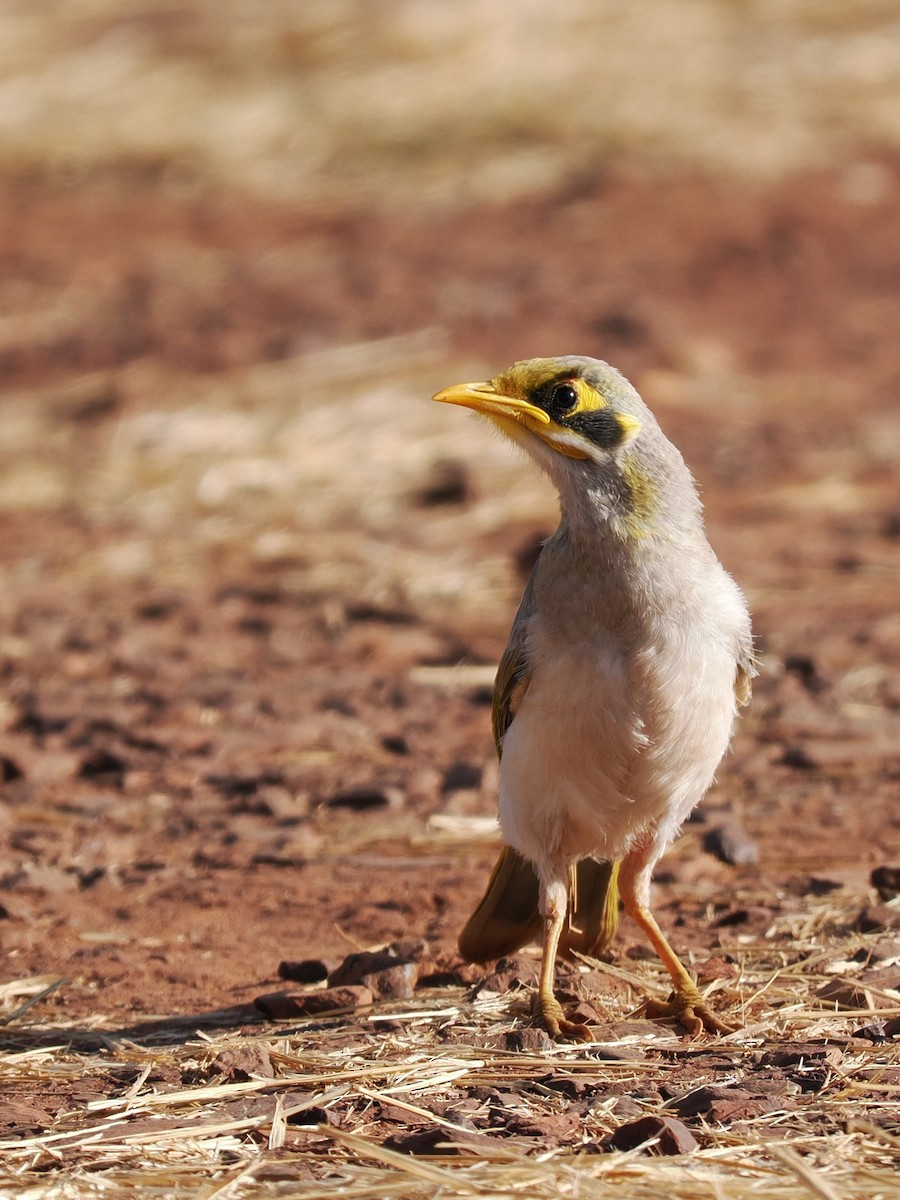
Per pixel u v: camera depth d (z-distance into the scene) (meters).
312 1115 6.99
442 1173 6.17
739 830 10.75
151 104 33.56
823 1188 5.91
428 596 16.53
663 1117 6.55
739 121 32.47
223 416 21.48
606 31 34.91
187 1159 6.58
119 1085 7.46
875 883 9.77
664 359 23.34
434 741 13.09
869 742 12.74
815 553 17.33
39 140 32.88
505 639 15.36
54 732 13.52
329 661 15.00
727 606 8.30
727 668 8.23
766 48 34.66
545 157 31.81
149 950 9.48
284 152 32.47
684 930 9.47
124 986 8.93
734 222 29.30
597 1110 6.88
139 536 18.45
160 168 32.41
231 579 17.22
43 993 8.62
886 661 14.42
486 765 12.43
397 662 14.93
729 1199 6.01
